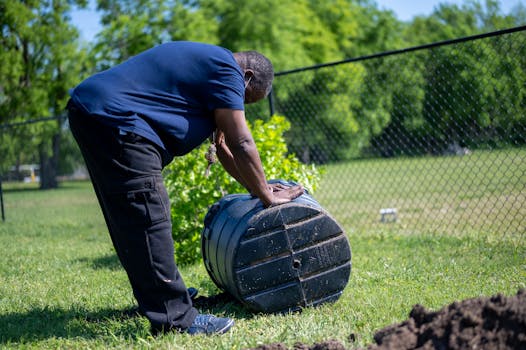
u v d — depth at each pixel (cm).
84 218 1062
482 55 687
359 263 508
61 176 1591
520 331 233
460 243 585
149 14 2355
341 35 2892
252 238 336
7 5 2373
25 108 2505
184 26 2270
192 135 313
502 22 2736
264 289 344
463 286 398
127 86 302
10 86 2516
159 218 304
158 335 313
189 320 317
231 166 376
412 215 852
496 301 246
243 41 2294
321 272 354
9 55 2433
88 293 444
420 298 368
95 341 318
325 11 2861
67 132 1512
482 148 721
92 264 586
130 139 295
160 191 305
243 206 357
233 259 335
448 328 240
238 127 309
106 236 817
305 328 309
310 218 347
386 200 1074
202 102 312
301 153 1386
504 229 665
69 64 2473
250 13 2288
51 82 2534
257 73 336
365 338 287
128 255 307
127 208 300
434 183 1331
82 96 301
